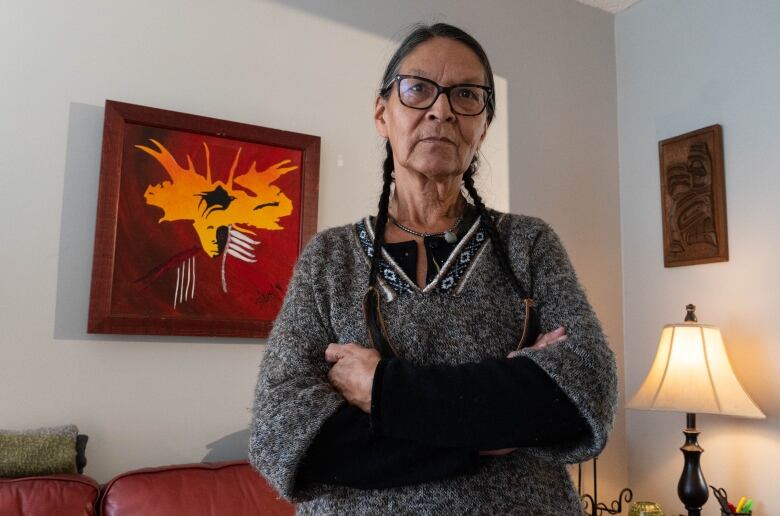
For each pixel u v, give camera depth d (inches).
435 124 33.2
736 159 88.5
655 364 82.5
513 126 97.6
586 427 27.6
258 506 60.5
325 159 82.0
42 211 66.3
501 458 28.9
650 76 103.3
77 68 69.5
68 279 66.6
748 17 88.7
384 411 27.4
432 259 32.9
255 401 31.2
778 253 82.1
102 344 67.4
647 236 101.0
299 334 32.1
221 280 72.9
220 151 74.8
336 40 84.8
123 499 57.2
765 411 81.7
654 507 81.9
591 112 106.0
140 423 68.2
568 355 28.5
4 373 63.1
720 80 91.9
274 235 76.5
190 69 75.2
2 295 63.8
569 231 100.5
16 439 58.6
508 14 100.0
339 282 33.1
